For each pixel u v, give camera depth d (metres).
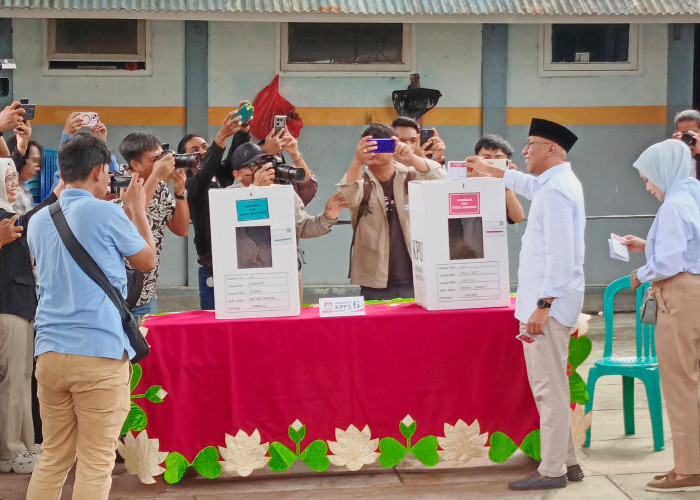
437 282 4.84
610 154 9.95
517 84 9.79
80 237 3.98
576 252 4.62
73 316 3.96
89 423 4.00
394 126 6.16
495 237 4.86
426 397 4.85
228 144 9.49
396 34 9.65
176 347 4.73
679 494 4.65
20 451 5.14
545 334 4.62
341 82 9.59
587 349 4.99
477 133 9.80
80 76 9.33
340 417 4.82
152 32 9.37
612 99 9.89
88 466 4.00
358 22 9.10
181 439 4.75
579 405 5.07
